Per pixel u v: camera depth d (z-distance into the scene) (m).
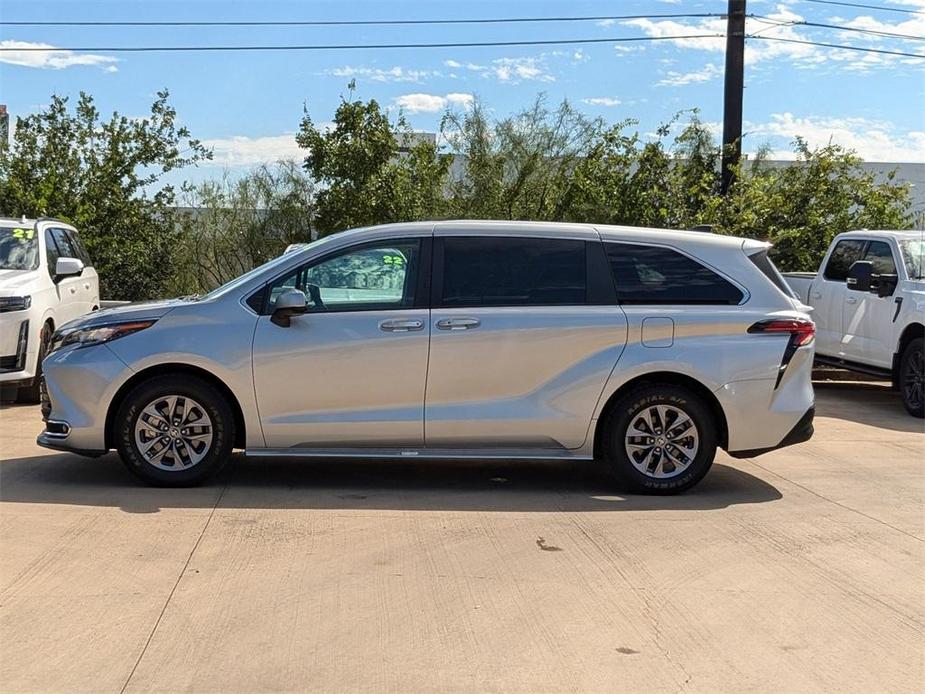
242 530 5.86
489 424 6.72
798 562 5.48
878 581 5.19
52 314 10.80
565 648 4.23
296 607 4.64
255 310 6.74
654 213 16.31
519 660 4.11
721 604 4.80
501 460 8.13
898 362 11.09
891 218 17.23
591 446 6.88
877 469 7.98
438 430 6.74
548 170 18.59
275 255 20.45
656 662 4.12
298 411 6.71
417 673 3.96
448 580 5.05
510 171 18.94
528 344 6.71
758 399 6.82
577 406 6.76
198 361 6.63
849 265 12.47
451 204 17.83
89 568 5.12
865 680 3.99
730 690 3.88
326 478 7.32
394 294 6.80
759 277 7.00
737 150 16.11
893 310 11.14
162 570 5.11
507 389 6.75
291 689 3.81
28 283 10.36
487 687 3.85
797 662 4.15
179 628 4.37
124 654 4.09
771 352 6.83
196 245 20.59
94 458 7.73
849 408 11.48
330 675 3.93
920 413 10.66
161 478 6.76
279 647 4.19
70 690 3.78
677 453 6.91
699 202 16.42
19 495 6.55
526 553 5.54
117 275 17.81
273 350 6.65
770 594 4.96
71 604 4.62
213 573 5.09
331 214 17.17
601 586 5.02
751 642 4.35
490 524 6.12
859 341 11.85
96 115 18.00
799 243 16.78
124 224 17.84
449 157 17.42
